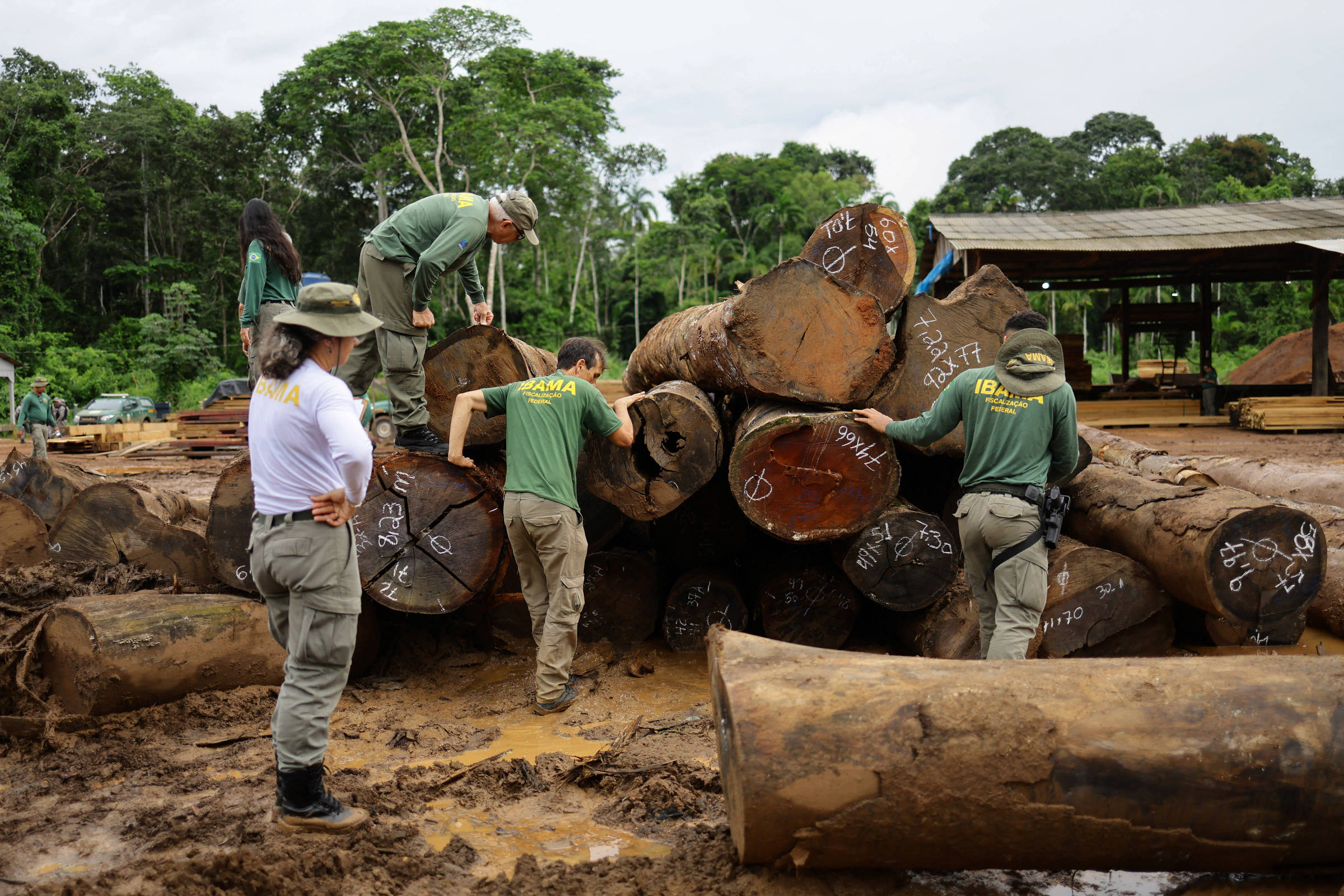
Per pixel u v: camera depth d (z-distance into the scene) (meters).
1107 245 19.08
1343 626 5.09
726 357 4.55
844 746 2.44
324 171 53.44
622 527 5.49
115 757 3.57
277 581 2.93
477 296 5.41
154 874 2.55
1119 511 4.87
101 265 53.50
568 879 2.64
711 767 3.40
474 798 3.26
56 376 37.75
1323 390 19.75
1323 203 22.56
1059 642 4.51
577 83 45.22
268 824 2.93
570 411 4.24
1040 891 2.63
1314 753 2.44
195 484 12.30
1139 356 51.72
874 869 2.67
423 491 4.61
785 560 5.17
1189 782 2.44
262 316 5.34
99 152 51.00
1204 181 80.25
